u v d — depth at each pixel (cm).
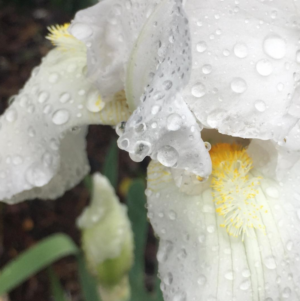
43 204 44
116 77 18
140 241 27
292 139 16
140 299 26
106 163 27
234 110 15
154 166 18
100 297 26
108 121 19
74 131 20
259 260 16
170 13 15
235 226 16
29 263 24
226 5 15
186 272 16
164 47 15
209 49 15
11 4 58
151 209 17
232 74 15
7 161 19
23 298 38
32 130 19
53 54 21
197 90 15
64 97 19
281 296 16
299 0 15
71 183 23
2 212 43
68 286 39
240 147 18
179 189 17
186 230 17
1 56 53
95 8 18
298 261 16
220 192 17
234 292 16
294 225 16
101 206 24
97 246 24
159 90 14
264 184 17
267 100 15
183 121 14
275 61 15
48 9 57
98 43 18
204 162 15
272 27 15
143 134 14
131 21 17
